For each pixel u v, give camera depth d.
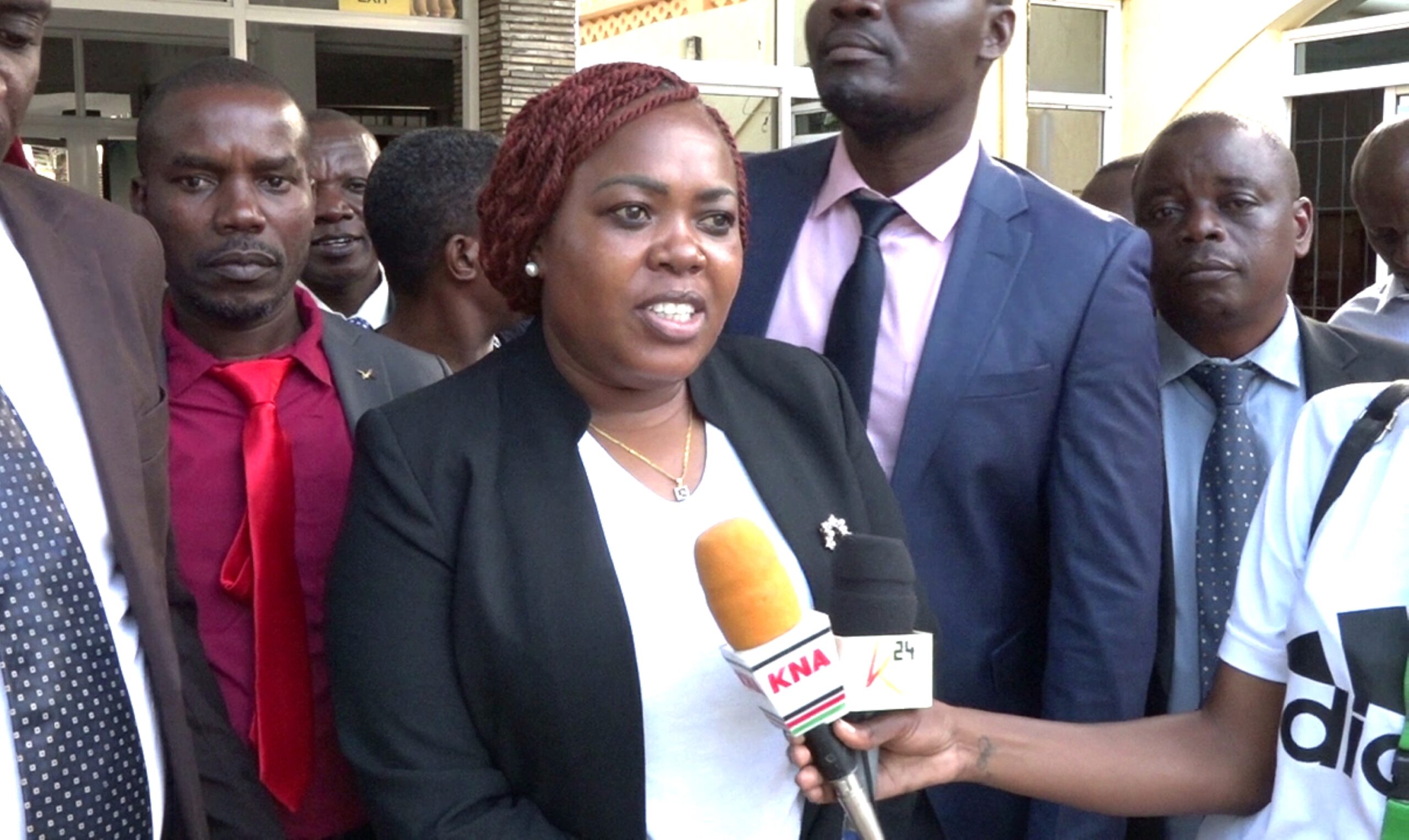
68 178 7.38
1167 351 2.53
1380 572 1.55
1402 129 3.53
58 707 1.51
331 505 2.07
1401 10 9.43
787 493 1.71
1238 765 1.76
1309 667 1.59
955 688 2.13
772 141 9.25
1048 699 2.13
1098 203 3.58
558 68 7.78
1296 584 1.70
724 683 1.62
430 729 1.58
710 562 1.44
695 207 1.58
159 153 2.07
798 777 1.48
